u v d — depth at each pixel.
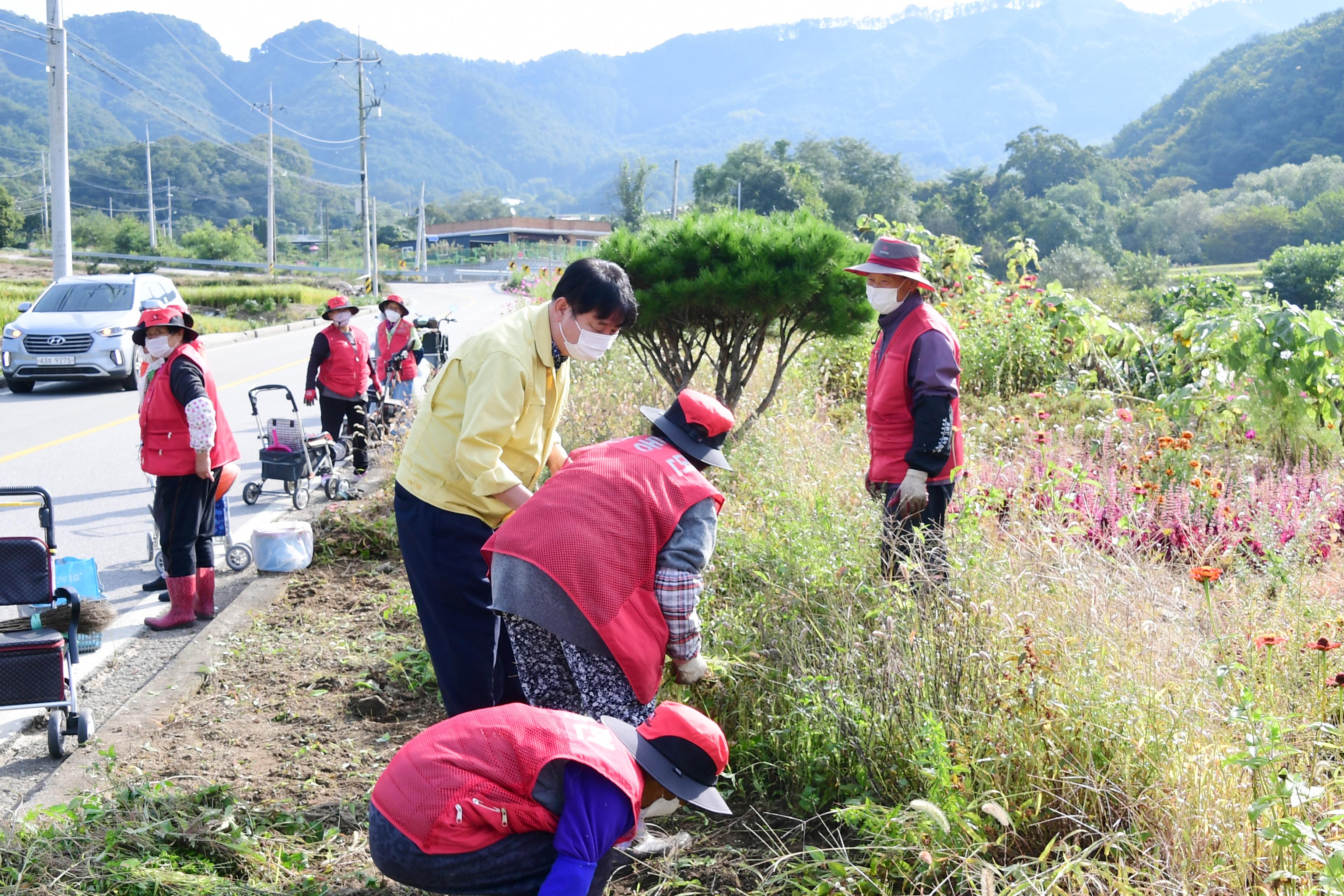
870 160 117.69
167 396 5.50
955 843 2.98
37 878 3.15
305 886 3.21
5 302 26.30
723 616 4.36
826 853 3.26
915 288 4.59
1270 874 2.65
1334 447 7.43
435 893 2.82
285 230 170.62
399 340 11.97
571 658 3.13
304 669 5.05
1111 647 3.49
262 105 61.75
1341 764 3.19
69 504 8.74
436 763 2.36
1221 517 5.58
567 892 2.25
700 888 3.12
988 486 5.74
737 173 99.00
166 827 3.44
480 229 123.81
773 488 5.92
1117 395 9.17
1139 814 2.96
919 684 3.48
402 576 6.58
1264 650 3.78
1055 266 69.62
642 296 7.32
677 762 2.49
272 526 7.17
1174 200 132.88
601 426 8.39
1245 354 7.95
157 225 157.62
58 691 4.11
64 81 19.75
